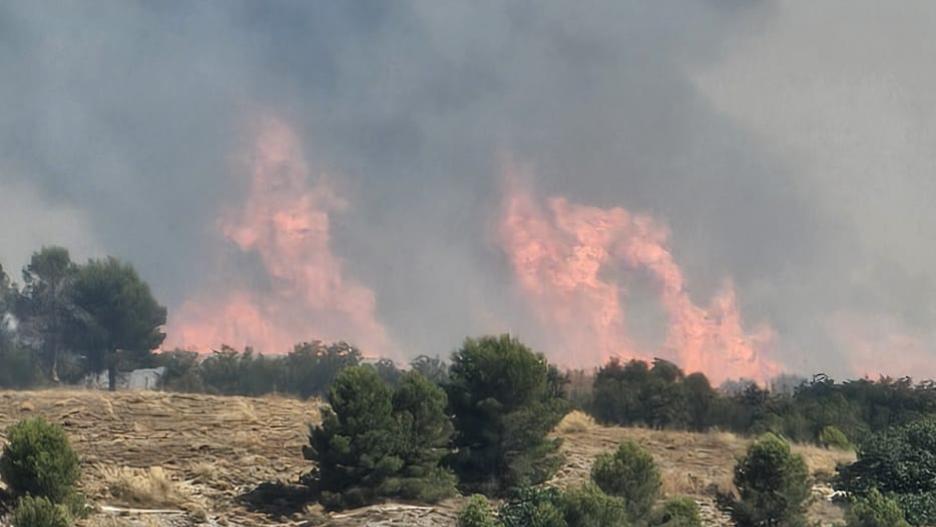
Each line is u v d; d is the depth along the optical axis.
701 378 109.50
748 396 110.81
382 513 54.69
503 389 61.25
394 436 57.72
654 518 54.91
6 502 49.88
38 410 72.56
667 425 100.88
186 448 64.94
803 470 57.66
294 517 55.06
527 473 60.09
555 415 62.03
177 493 56.31
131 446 64.75
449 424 59.97
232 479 60.03
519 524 52.22
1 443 61.03
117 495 54.97
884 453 64.06
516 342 63.00
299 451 65.94
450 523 53.94
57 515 47.16
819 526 57.12
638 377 109.94
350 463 57.12
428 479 57.81
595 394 106.19
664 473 65.69
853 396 109.94
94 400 75.38
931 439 64.75
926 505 59.31
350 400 57.62
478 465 60.31
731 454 75.19
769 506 56.81
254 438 67.12
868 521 56.31
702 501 62.31
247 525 53.59
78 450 63.38
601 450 72.38
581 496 51.53
